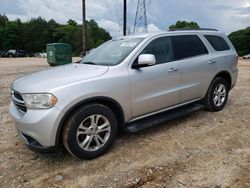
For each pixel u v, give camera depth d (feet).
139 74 13.85
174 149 13.51
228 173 11.15
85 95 11.85
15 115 12.39
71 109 11.55
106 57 14.99
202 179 10.79
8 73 47.52
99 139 12.71
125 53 14.33
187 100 16.85
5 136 15.60
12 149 13.91
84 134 12.26
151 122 14.73
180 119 17.94
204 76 17.57
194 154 12.89
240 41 286.46
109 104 13.24
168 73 15.16
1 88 30.81
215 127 16.39
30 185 10.78
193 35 17.58
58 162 12.53
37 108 11.42
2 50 286.66
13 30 297.53
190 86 16.61
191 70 16.52
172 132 15.72
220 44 19.52
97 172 11.57
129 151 13.41
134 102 13.79
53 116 11.20
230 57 19.65
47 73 13.56
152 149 13.57
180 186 10.39
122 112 13.43
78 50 297.53
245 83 32.76
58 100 11.28
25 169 11.97
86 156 12.34
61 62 63.00
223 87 19.47
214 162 12.07
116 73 13.15
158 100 14.85
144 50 14.53
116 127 13.26
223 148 13.44
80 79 12.16
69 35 302.04
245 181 10.56
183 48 16.58
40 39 305.94
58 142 11.57
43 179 11.18
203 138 14.76
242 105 21.18
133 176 11.14
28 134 11.65
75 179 11.11
